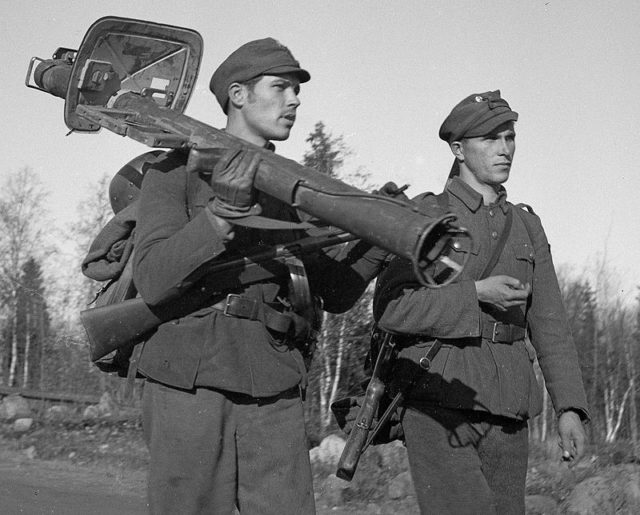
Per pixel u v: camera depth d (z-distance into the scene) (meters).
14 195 25.58
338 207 2.81
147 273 3.13
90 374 14.51
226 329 3.22
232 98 3.49
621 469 7.47
